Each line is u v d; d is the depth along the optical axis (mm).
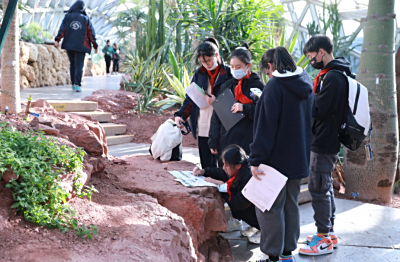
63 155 2127
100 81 12352
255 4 7734
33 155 2008
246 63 2703
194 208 2523
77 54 7344
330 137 2674
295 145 2133
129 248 1692
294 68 2125
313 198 2797
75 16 7094
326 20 15617
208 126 3307
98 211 2094
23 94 6602
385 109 4309
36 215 1747
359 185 4520
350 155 4543
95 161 2682
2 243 1526
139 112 6656
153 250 1734
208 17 7531
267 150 2098
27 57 8891
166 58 9117
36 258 1461
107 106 6465
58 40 7148
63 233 1738
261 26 8117
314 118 2701
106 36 36812
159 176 3035
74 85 7758
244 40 7719
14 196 1790
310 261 2721
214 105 2863
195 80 3293
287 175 2154
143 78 7625
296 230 2338
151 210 2232
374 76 4320
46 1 19484
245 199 2648
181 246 2080
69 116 3674
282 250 2285
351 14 15297
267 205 2195
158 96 7711
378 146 4359
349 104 2615
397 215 3746
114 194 2486
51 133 2736
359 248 2947
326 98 2594
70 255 1535
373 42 4316
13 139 2102
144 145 5578
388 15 4242
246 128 2789
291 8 17484
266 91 2117
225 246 3000
